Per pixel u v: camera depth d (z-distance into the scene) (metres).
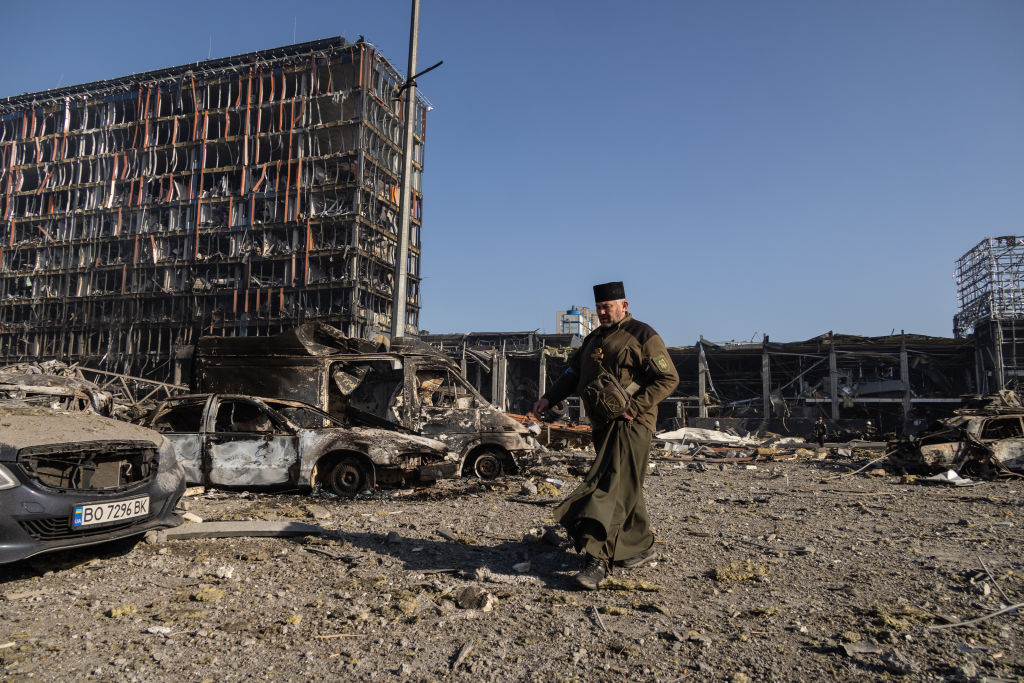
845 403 37.28
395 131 64.25
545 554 4.65
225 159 63.44
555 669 2.58
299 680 2.49
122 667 2.60
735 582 3.93
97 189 65.44
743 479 11.45
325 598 3.57
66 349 63.69
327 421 8.58
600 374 3.85
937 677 2.47
